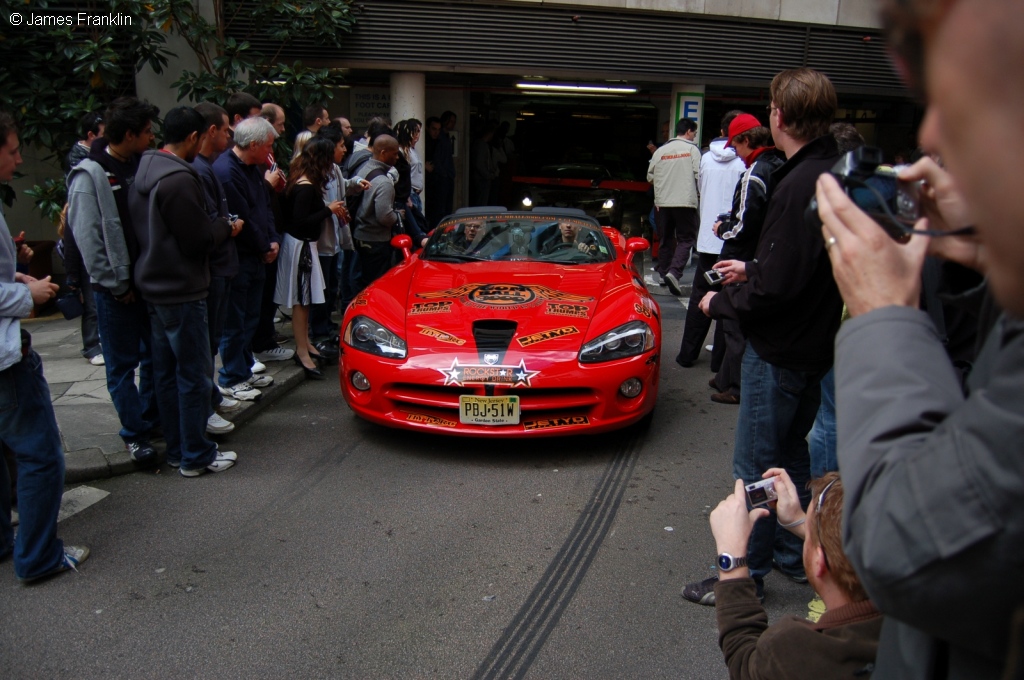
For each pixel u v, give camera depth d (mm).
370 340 4621
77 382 5559
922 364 851
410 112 10219
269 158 6160
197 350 4016
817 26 11000
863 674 1280
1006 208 623
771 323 2801
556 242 5930
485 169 12227
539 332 4535
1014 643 645
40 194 7371
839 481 1430
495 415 4328
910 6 660
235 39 8883
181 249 3836
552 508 3883
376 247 6844
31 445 3043
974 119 628
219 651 2730
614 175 13766
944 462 701
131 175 4074
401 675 2609
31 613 2949
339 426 5008
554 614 2979
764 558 3014
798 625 1385
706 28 10641
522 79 12414
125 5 7570
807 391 2949
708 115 13258
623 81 10977
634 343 4520
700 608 3037
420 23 9789
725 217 3742
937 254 961
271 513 3789
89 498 3924
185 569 3271
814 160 2652
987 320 880
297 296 5816
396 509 3846
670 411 5355
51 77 7785
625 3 10273
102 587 3129
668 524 3738
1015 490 641
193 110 3953
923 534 701
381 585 3158
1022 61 599
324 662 2674
